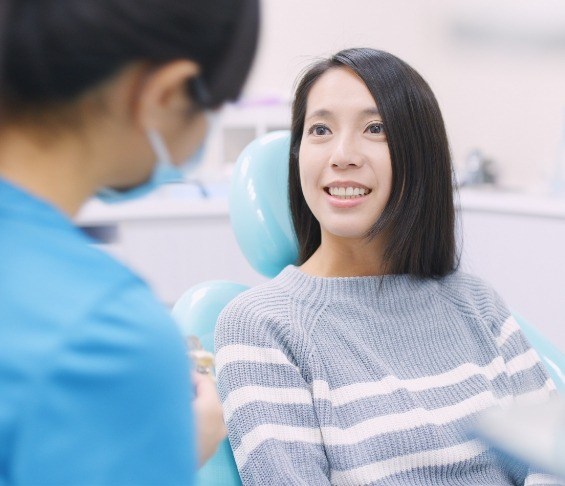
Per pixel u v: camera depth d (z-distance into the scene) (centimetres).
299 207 123
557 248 236
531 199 247
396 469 101
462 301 117
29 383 42
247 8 47
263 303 107
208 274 254
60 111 45
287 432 99
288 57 304
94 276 46
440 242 116
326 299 110
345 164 107
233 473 107
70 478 42
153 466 45
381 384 104
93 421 43
